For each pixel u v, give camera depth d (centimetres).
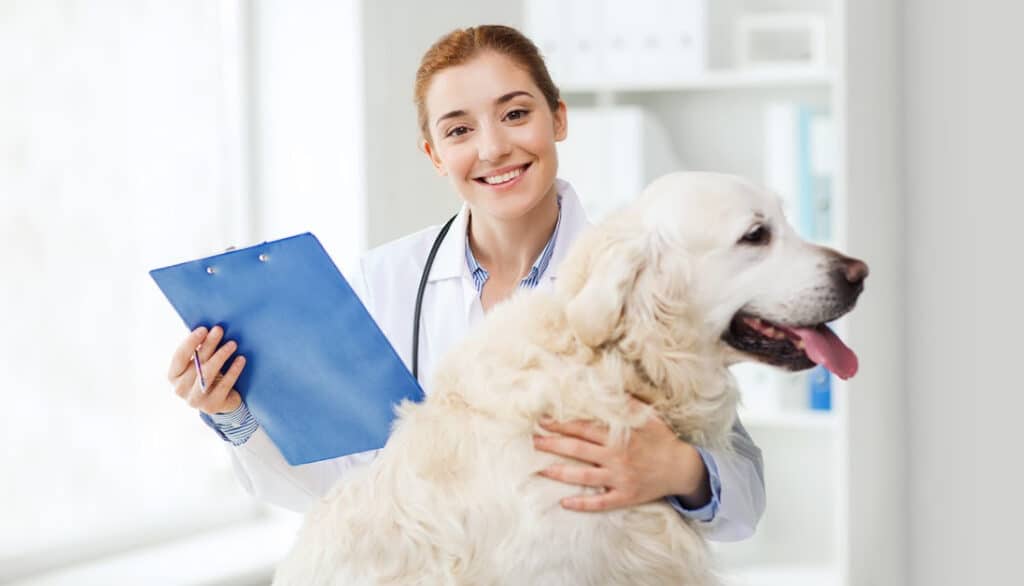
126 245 288
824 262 153
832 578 310
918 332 324
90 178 280
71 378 277
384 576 150
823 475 339
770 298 154
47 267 271
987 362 319
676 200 154
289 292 155
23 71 266
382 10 301
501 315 159
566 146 318
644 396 154
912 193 322
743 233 153
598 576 148
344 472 188
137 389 291
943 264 322
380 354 158
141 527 289
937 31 318
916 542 325
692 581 154
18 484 266
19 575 262
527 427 148
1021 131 312
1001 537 320
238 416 174
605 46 315
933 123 320
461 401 155
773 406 312
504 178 178
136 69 290
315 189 305
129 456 289
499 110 176
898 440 319
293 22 305
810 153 301
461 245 190
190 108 303
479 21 338
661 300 153
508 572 146
